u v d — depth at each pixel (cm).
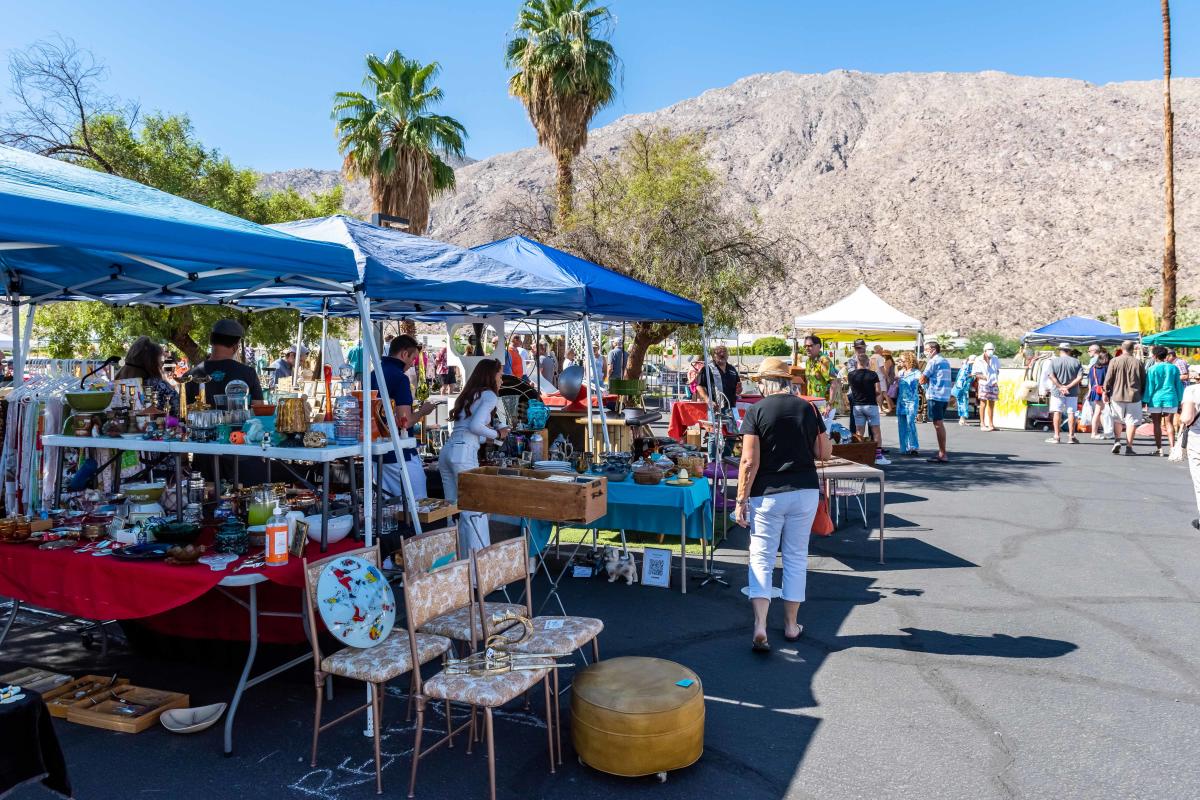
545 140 1956
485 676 337
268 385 1262
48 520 446
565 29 1869
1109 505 948
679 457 660
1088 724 398
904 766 358
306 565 347
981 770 354
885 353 1923
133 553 389
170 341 1470
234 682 446
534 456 697
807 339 1349
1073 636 520
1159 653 491
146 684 441
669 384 2348
